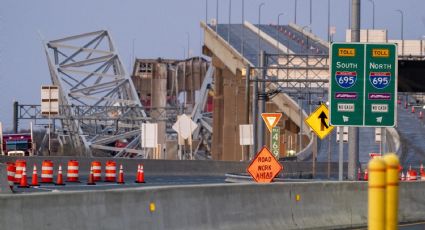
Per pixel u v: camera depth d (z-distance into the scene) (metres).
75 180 151.12
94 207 60.78
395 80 100.25
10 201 55.62
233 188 74.19
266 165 102.75
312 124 112.50
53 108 166.75
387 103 100.38
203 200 70.69
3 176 104.00
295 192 81.44
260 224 76.31
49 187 131.00
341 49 100.44
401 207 94.94
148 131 171.38
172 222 66.88
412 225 89.50
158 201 65.94
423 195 98.12
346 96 100.38
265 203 77.62
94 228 60.31
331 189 85.50
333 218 85.06
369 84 100.44
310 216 82.56
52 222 57.81
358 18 101.19
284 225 79.12
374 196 35.66
